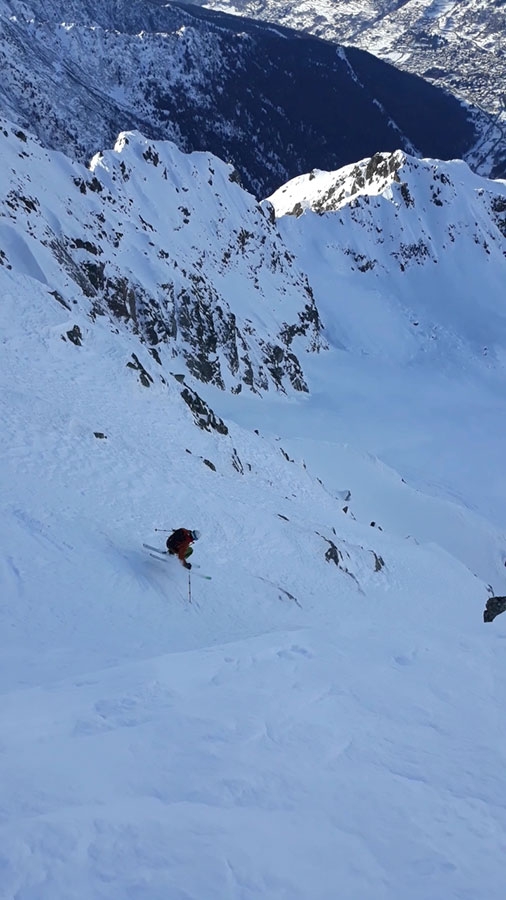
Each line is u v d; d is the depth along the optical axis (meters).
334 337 114.00
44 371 28.73
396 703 8.34
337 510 38.56
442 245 134.75
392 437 79.62
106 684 7.98
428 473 71.06
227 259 99.00
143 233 80.06
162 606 16.80
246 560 23.28
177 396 35.16
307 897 4.17
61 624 13.41
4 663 10.62
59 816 4.45
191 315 74.81
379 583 29.73
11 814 4.50
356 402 91.31
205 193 102.44
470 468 74.56
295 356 95.00
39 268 54.00
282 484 37.09
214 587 19.80
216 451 32.47
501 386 109.81
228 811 4.97
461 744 7.19
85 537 17.84
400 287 129.12
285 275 109.31
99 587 15.81
